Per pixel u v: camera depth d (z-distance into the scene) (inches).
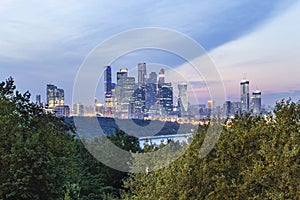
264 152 346.3
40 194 558.9
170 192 368.2
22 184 519.2
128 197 490.0
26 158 529.3
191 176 373.7
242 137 385.1
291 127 371.9
